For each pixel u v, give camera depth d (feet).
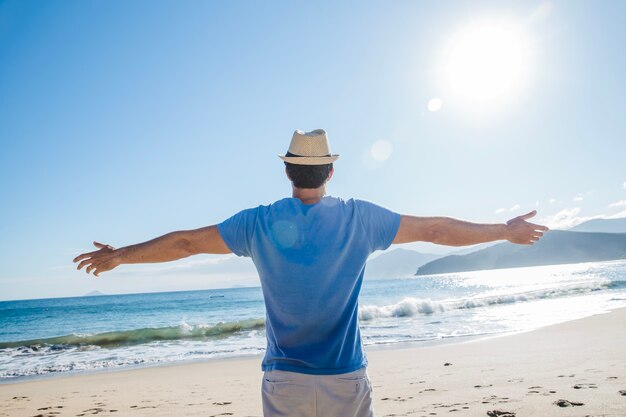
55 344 54.08
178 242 6.48
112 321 104.78
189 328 59.06
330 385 6.19
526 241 6.61
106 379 30.25
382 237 6.56
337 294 6.22
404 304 71.05
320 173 6.62
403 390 20.34
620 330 35.65
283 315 6.27
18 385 29.37
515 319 54.03
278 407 6.25
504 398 17.02
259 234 6.38
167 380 28.48
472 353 30.42
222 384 26.20
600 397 15.83
